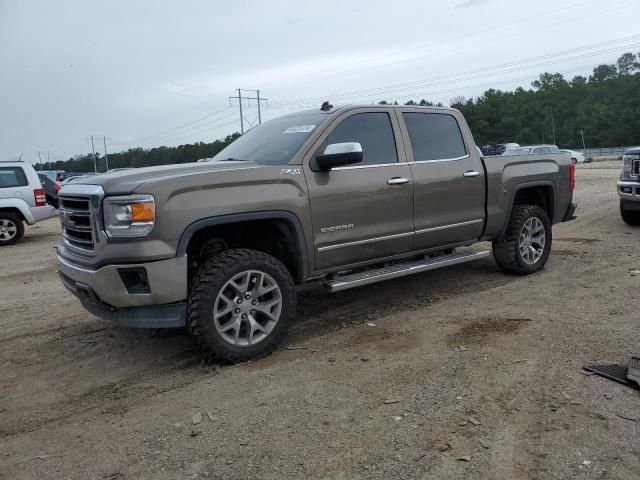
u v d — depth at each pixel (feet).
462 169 19.16
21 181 40.63
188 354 15.06
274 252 16.08
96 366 14.62
